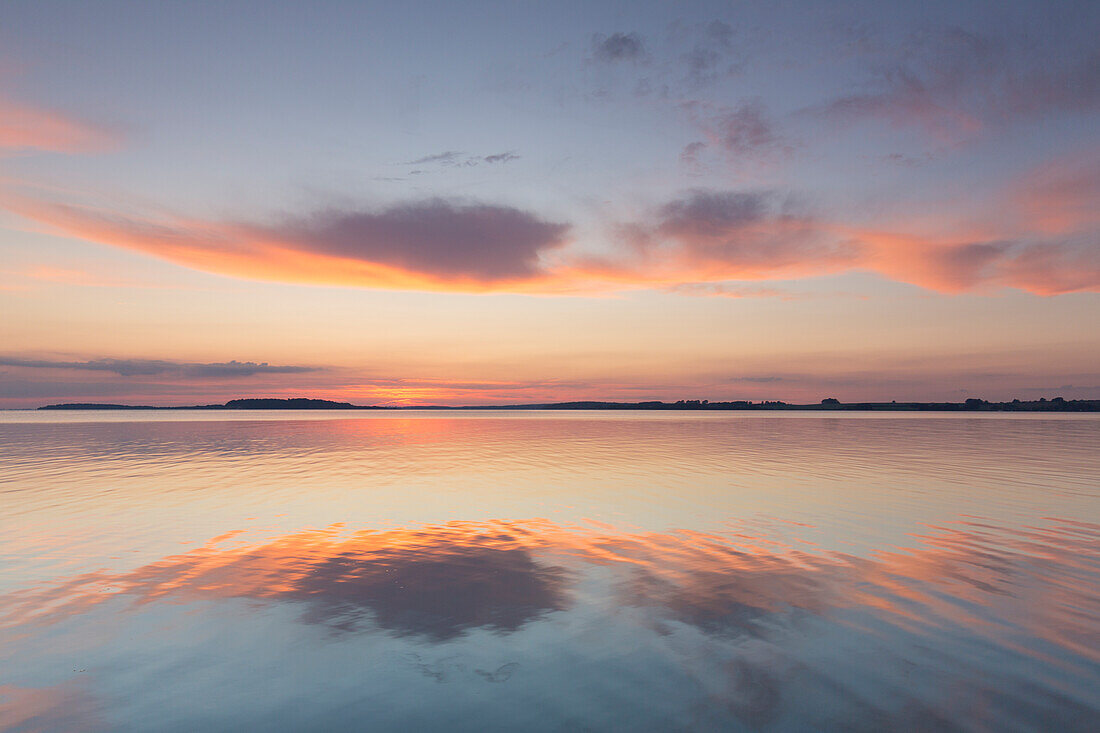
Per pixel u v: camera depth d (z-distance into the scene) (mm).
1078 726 5781
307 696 6387
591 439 49250
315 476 24141
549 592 9750
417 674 6883
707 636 7945
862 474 24062
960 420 107000
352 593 9695
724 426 78188
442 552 12266
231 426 82375
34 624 8336
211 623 8398
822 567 11109
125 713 6055
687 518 15539
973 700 6281
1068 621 8430
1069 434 54594
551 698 6336
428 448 39375
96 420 119062
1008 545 12648
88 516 15711
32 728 5781
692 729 5738
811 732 5684
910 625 8312
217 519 15414
